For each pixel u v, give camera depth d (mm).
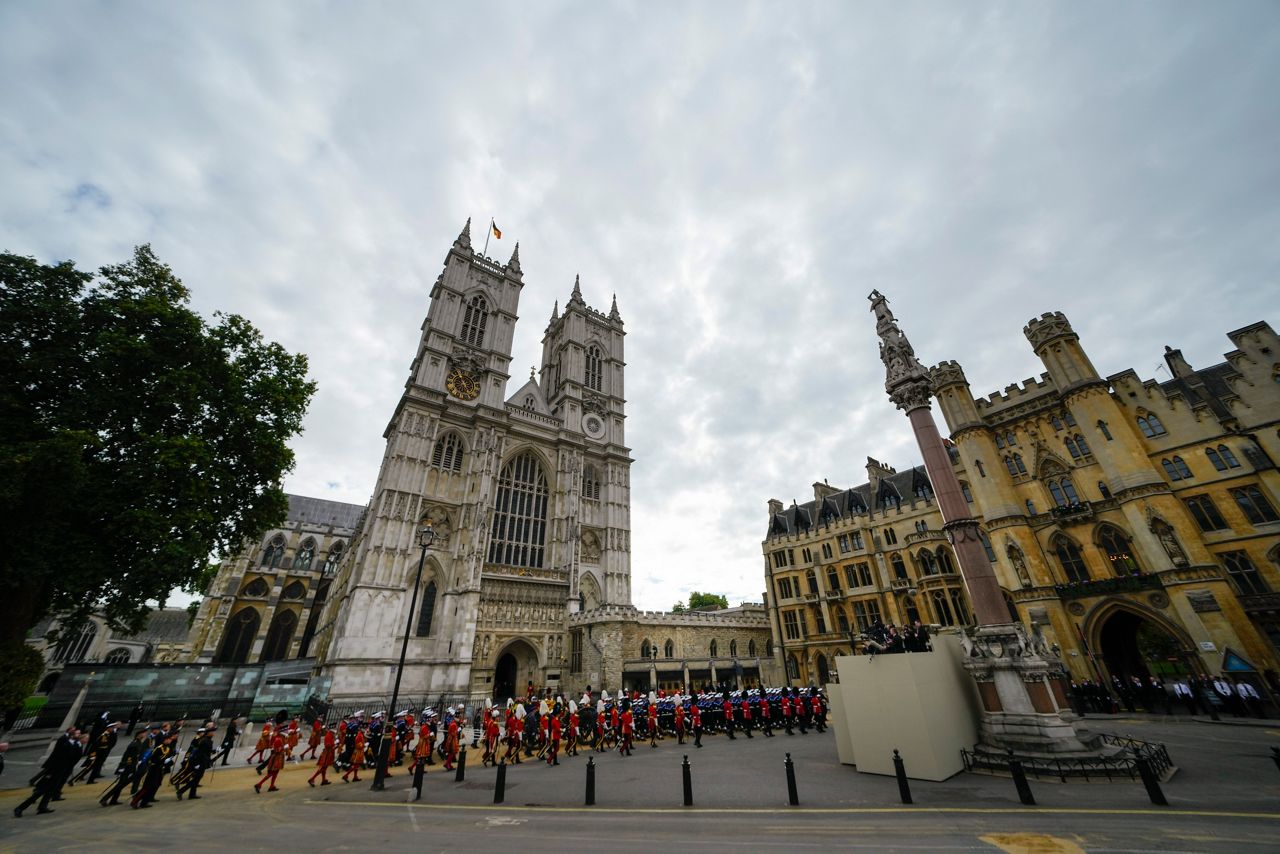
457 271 64438
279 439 27531
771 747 21609
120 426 21906
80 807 13969
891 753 14648
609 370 74062
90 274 23109
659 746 23875
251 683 40719
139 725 34375
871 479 52438
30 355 20406
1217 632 26156
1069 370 34156
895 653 15688
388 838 10219
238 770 20406
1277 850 7430
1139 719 24594
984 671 16188
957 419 38938
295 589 74062
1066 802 10828
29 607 21016
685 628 50406
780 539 57031
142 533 19844
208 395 24594
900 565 46156
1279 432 27703
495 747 20984
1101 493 32719
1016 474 36781
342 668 40125
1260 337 29156
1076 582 32469
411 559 47156
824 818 10547
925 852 8148
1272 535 26859
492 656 46250
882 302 22156
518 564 54906
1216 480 29062
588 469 65438
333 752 17828
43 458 17203
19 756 21703
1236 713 23359
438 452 54094
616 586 59094
